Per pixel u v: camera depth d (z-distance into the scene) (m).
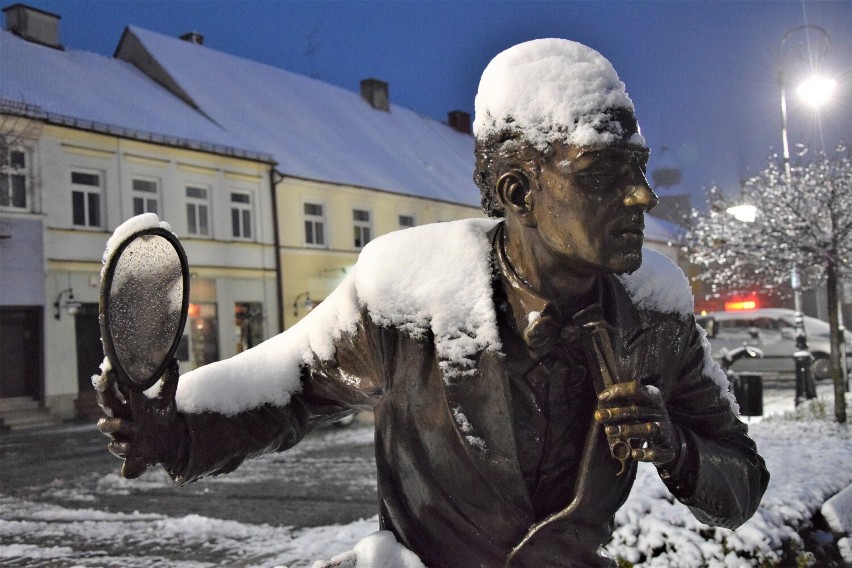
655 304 1.50
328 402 1.62
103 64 27.61
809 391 13.84
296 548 6.84
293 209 27.50
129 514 8.83
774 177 12.95
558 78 1.30
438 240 1.48
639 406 1.26
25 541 7.71
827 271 11.77
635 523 4.61
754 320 21.47
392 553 1.44
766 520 4.59
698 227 15.35
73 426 20.06
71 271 21.66
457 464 1.40
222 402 1.48
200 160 25.02
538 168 1.29
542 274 1.36
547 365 1.38
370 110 38.03
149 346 1.29
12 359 20.56
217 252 25.31
